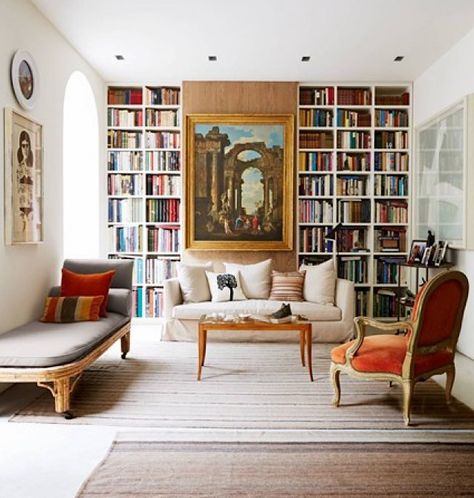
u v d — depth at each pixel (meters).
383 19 3.94
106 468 2.19
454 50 4.50
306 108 5.63
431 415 2.86
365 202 5.69
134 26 4.10
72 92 5.18
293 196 5.62
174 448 2.40
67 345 2.87
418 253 4.98
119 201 5.66
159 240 5.69
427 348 2.77
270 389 3.32
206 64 5.04
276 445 2.44
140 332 5.19
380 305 5.64
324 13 3.82
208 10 3.78
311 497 1.96
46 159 4.04
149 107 5.64
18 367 2.71
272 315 3.71
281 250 5.64
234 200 5.61
